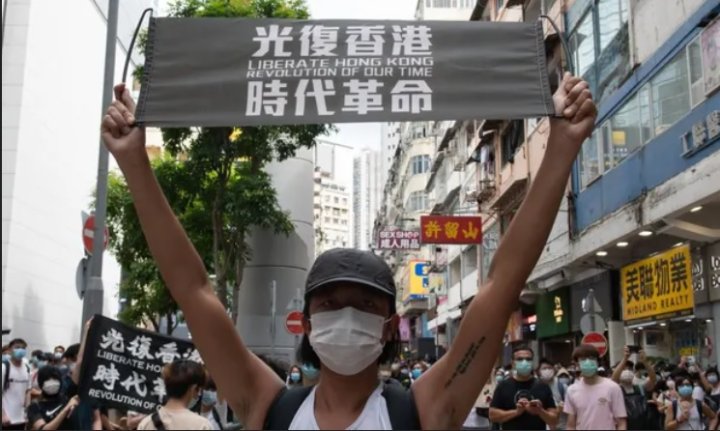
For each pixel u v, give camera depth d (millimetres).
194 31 2764
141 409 6648
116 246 20078
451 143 37500
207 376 5820
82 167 26828
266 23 2785
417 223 48844
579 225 17812
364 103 2684
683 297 13547
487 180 25984
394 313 2342
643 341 16438
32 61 21812
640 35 14406
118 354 6727
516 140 23297
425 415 2225
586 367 7133
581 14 17812
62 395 7480
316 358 2387
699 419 9438
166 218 2430
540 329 23266
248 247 19281
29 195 21625
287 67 2729
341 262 2271
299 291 17172
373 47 2744
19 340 9555
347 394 2238
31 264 21812
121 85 2605
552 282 20688
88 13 27047
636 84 14500
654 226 13648
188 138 17500
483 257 28984
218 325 2371
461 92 2674
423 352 35500
